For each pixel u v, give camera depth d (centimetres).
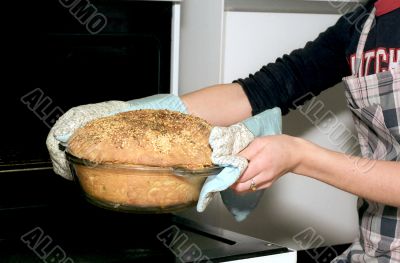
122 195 73
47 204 107
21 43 105
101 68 112
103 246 88
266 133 88
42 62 108
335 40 107
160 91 116
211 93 104
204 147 76
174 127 79
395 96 94
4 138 107
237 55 125
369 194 87
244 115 105
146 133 76
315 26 133
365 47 99
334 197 144
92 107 89
